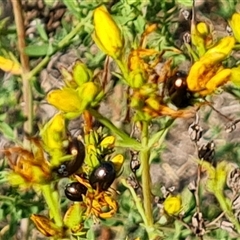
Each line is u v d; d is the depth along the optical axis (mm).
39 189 165
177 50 168
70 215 164
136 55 150
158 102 151
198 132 178
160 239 172
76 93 150
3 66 169
